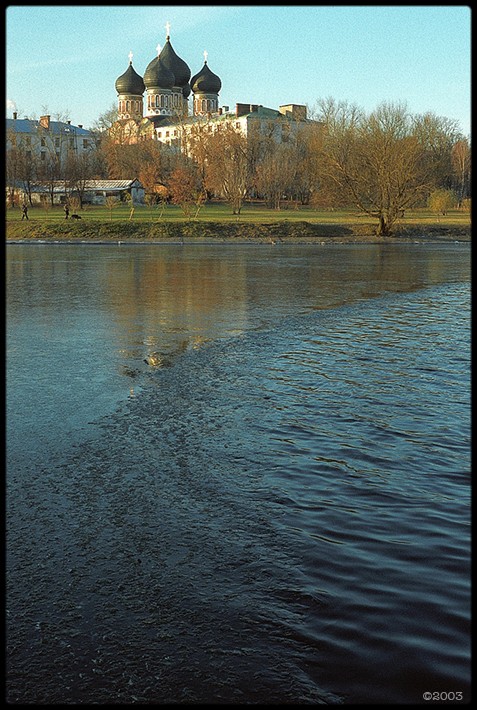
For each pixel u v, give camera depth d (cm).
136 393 946
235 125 10181
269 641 395
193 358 1173
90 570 475
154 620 416
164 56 12475
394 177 5109
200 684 359
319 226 5406
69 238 4966
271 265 3158
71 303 1869
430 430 788
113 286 2288
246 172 8400
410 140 5147
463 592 443
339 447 729
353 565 480
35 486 623
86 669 371
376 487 622
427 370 1088
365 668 371
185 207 6172
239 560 490
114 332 1422
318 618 416
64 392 948
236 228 5194
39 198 8275
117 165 9238
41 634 400
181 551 504
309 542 516
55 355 1192
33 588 451
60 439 754
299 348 1267
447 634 399
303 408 874
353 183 5300
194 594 445
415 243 4981
